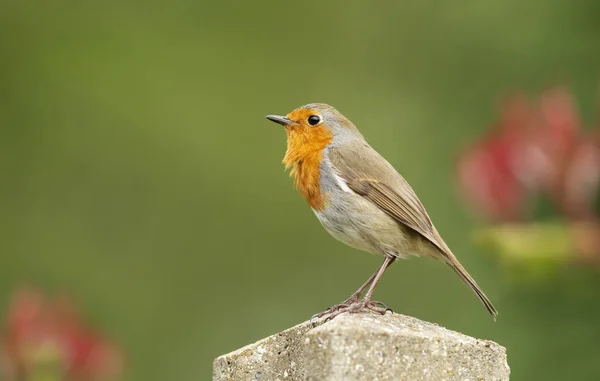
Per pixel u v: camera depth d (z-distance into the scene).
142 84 16.62
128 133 16.36
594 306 8.95
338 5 17.48
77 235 15.97
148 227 16.12
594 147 8.81
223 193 16.33
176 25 17.59
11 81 16.50
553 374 8.86
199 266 16.05
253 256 16.16
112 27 17.16
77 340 9.83
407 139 15.02
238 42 17.52
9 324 9.69
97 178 16.30
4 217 15.93
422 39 15.90
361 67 16.88
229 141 16.59
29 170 16.23
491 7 13.96
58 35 16.88
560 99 8.98
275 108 16.92
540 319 9.07
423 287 14.94
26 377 9.62
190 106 16.61
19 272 15.65
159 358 15.34
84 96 16.47
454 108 14.40
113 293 15.70
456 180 9.86
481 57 14.14
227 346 15.38
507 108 9.73
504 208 9.02
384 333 5.40
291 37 17.44
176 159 16.44
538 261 8.32
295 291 15.95
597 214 8.79
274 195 16.50
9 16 16.91
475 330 9.37
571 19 10.58
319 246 16.30
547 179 8.87
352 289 15.78
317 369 5.35
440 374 5.50
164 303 15.75
